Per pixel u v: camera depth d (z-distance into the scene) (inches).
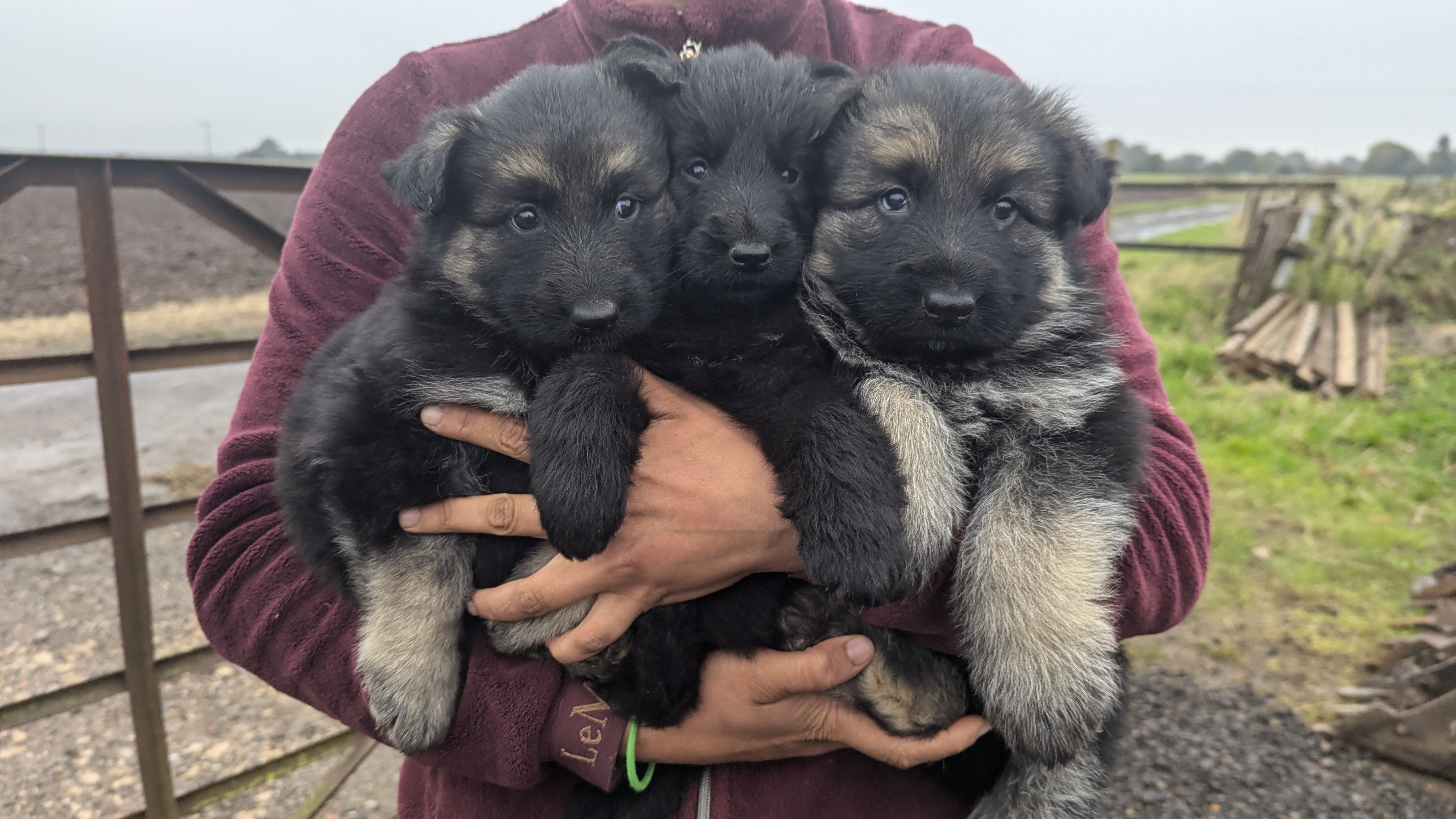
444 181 18.9
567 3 22.9
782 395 16.9
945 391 18.5
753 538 15.4
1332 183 120.0
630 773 15.8
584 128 19.2
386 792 39.4
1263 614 48.2
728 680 15.8
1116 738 20.1
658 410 16.8
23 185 27.5
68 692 31.5
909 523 15.9
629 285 18.1
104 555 55.9
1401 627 46.1
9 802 37.3
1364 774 36.8
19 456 59.7
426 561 17.2
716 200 18.9
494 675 16.2
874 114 19.5
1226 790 35.7
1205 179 210.4
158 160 29.8
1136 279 115.4
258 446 17.5
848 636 16.7
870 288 18.5
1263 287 100.3
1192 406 76.6
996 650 16.8
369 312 18.7
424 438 17.2
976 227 18.8
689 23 21.5
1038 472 17.6
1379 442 69.2
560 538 15.2
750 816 16.6
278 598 16.5
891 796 17.4
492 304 18.7
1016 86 20.5
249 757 40.6
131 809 37.3
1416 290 98.5
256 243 32.0
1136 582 16.8
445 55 21.7
